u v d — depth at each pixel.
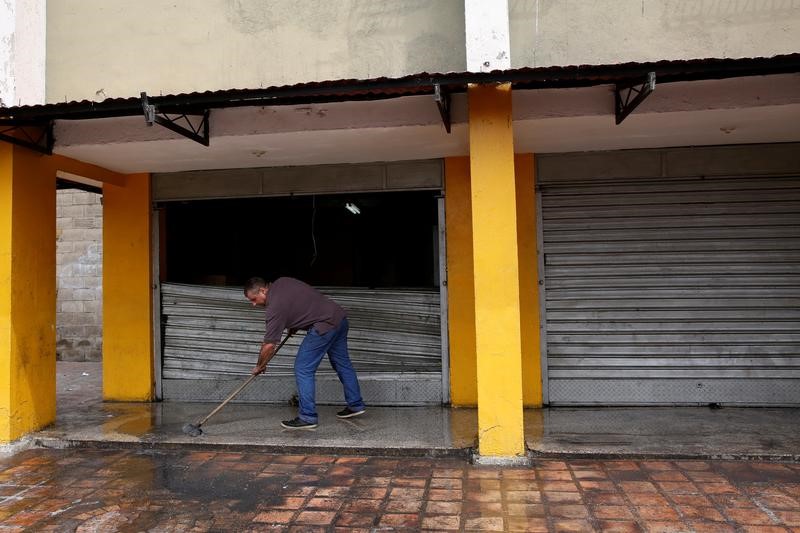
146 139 5.17
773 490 3.76
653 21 5.04
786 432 4.86
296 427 5.16
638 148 5.80
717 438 4.71
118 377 6.50
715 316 5.78
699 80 4.31
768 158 5.68
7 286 4.91
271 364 6.34
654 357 5.83
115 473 4.27
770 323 5.72
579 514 3.45
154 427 5.32
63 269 10.30
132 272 6.52
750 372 5.73
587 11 5.08
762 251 5.73
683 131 5.20
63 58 5.64
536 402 5.89
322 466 4.36
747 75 4.10
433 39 5.24
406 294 6.15
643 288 5.86
